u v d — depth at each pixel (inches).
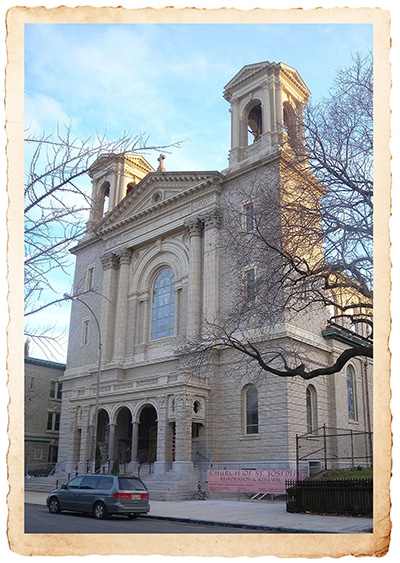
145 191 2027.6
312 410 1502.2
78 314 2220.7
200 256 1745.8
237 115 1878.7
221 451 1481.3
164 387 1510.8
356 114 791.1
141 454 1780.3
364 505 841.5
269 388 1418.6
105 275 2094.0
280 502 1203.2
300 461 1368.1
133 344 1914.4
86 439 1756.9
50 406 2534.5
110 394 1683.1
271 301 946.7
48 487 1695.4
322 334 1596.9
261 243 986.1
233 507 1059.3
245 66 1884.8
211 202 1750.7
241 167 1706.4
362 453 1651.1
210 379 1528.1
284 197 1009.5
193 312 1675.7
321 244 826.2
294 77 1865.2
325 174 821.9
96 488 877.2
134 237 2018.9
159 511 970.1
